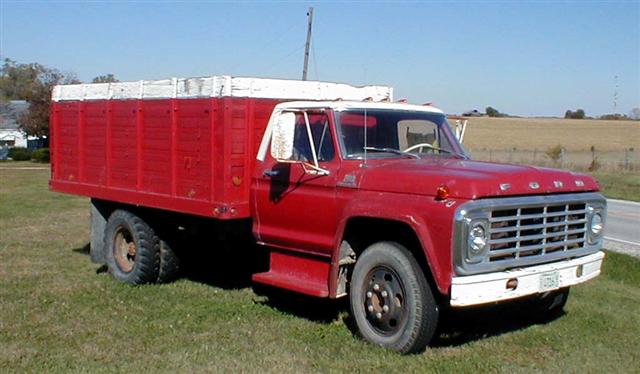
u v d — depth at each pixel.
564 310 8.47
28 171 43.12
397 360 6.62
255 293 9.32
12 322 7.94
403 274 6.70
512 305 7.99
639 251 12.33
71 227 16.06
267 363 6.58
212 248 10.19
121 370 6.41
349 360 6.65
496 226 6.43
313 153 7.58
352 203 7.05
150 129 9.32
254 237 8.34
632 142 63.28
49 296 9.15
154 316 8.17
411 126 8.14
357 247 7.44
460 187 6.31
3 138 77.50
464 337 7.46
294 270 8.00
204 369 6.44
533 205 6.62
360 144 7.59
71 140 11.02
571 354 6.90
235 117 8.17
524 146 57.59
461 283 6.21
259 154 8.25
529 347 7.12
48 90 63.78
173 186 8.95
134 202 9.65
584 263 7.18
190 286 9.73
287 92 8.61
